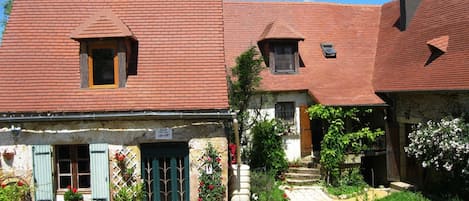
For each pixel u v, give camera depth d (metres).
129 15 12.44
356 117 15.67
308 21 18.94
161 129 10.81
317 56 17.78
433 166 12.55
